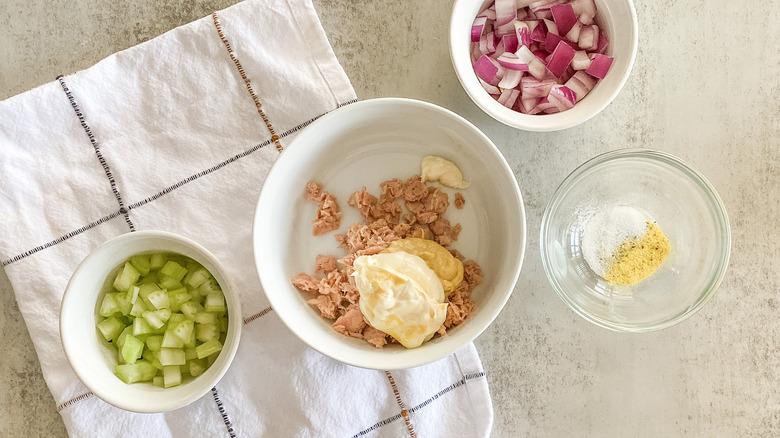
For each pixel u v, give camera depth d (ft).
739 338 1.55
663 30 1.53
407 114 1.36
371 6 1.51
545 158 1.53
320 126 1.33
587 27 1.43
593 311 1.54
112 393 1.30
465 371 1.46
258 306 1.45
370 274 1.31
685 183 1.53
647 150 1.41
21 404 1.48
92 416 1.42
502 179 1.35
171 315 1.37
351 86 1.44
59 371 1.42
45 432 1.47
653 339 1.55
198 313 1.38
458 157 1.43
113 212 1.44
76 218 1.44
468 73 1.39
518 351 1.53
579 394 1.54
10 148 1.42
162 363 1.34
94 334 1.36
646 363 1.54
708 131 1.54
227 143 1.46
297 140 1.32
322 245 1.45
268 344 1.45
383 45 1.51
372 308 1.30
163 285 1.38
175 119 1.45
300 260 1.44
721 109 1.54
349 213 1.45
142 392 1.34
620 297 1.55
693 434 1.54
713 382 1.54
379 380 1.46
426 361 1.27
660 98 1.53
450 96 1.52
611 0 1.37
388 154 1.46
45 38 1.49
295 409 1.45
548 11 1.44
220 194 1.45
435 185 1.45
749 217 1.54
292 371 1.44
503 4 1.41
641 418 1.54
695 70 1.53
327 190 1.46
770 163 1.54
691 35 1.53
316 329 1.37
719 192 1.55
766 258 1.54
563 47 1.41
